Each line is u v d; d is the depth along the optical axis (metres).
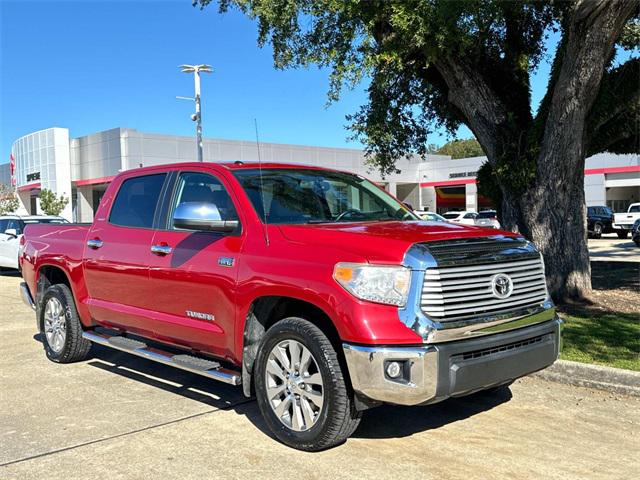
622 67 9.60
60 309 6.83
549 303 4.60
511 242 4.43
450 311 3.90
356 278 3.91
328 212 5.17
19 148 51.69
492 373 4.05
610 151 12.29
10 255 16.11
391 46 9.32
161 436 4.59
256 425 4.82
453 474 3.88
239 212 4.87
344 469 3.96
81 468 4.04
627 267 14.07
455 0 8.12
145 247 5.55
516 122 10.21
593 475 3.88
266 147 44.84
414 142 14.29
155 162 40.94
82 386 5.95
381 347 3.79
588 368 5.76
